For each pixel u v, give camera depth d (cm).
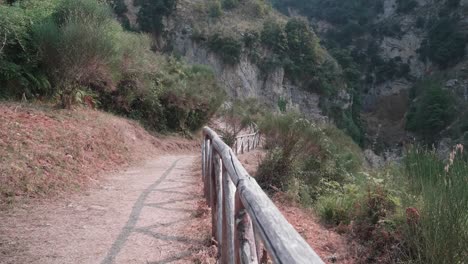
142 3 6122
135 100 1762
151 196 618
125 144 1153
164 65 2256
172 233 436
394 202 520
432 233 376
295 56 6581
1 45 1032
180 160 1228
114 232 436
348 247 476
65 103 1124
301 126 817
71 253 370
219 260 336
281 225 139
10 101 1005
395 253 439
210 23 6206
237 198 216
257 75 6006
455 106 7006
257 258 201
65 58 1092
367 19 11756
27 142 708
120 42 1470
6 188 532
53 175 638
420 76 9888
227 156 295
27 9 1194
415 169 539
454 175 418
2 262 338
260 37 6209
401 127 8194
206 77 2661
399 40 10588
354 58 10806
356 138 6719
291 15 13000
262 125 938
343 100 6962
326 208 622
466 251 355
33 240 397
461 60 9038
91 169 779
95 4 1298
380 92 10338
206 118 2267
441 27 9688
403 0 11100
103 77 1309
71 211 509
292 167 802
